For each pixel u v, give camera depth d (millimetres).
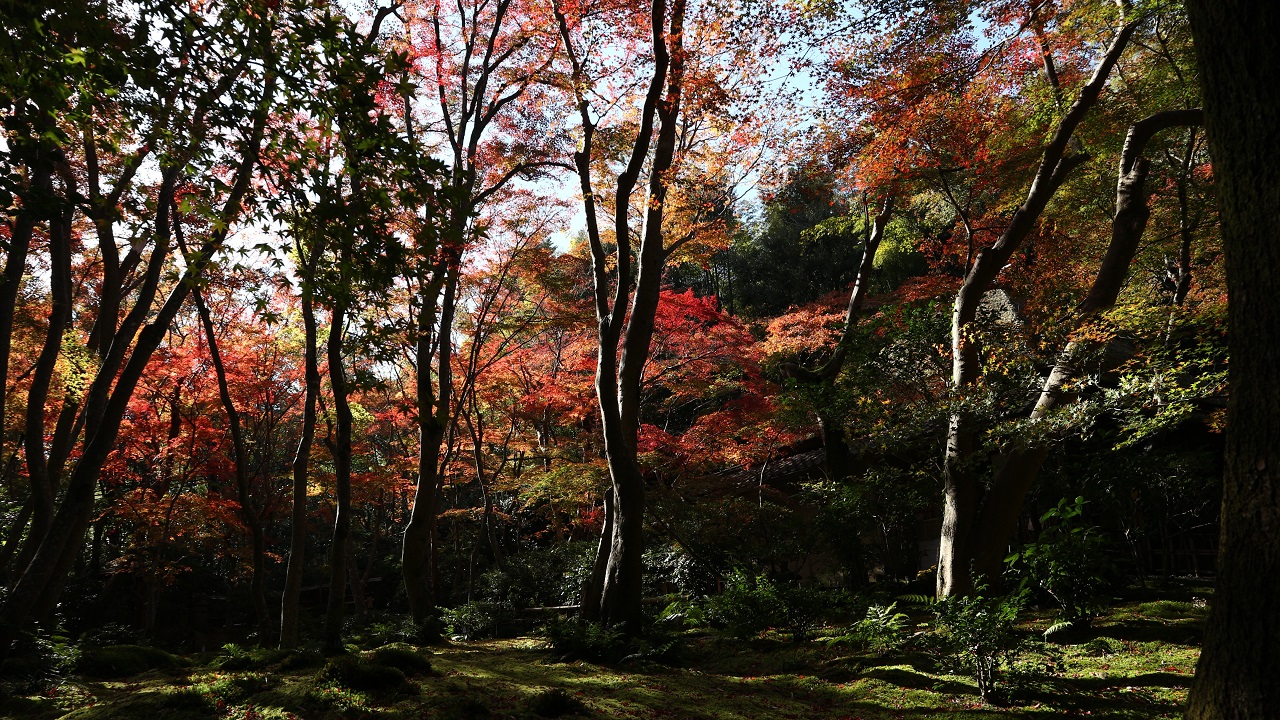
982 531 9438
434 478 13320
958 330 9898
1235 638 2816
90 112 4422
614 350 10391
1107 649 7309
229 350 14398
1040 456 9445
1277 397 2744
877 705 6508
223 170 8336
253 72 4590
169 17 4141
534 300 17906
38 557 6391
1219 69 2932
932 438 10469
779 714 6367
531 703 6117
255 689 6418
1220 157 2963
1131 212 9781
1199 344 7383
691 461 15484
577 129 14516
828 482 13000
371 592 25953
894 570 12766
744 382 16641
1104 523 11203
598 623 9555
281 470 23328
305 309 11164
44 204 3992
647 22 10766
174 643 18406
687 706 6652
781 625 9914
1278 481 2732
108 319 10555
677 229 14852
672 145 11383
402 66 4477
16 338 12031
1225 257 2975
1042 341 8695
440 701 6012
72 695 6594
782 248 29391
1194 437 11203
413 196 4598
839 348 14766
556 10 10836
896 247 22906
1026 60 11312
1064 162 10695
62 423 10242
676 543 14180
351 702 5828
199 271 4848
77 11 3797
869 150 11906
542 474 15844
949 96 11125
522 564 17312
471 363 15727
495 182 14797
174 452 14477
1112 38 11562
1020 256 14984
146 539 15922
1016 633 8312
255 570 11242
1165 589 9656
